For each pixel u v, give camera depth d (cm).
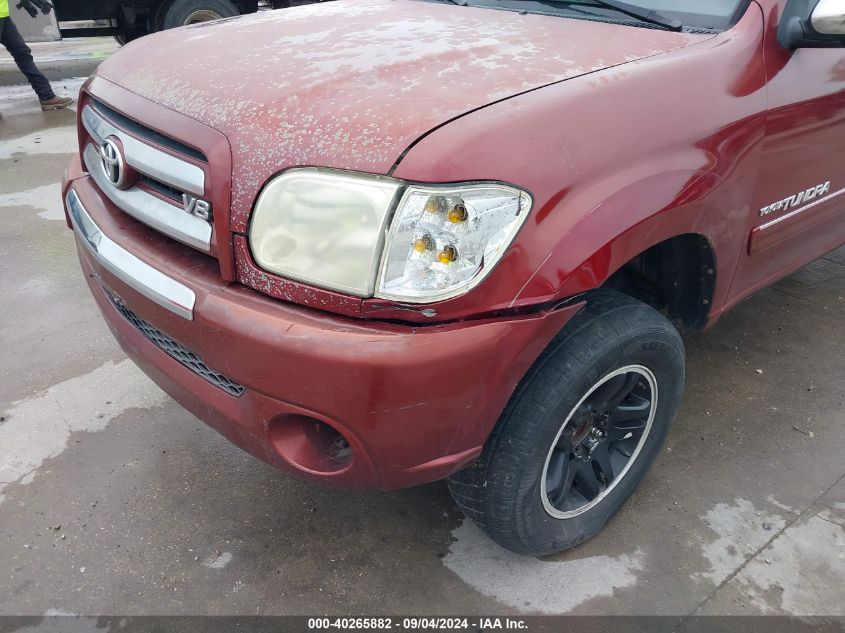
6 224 413
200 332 159
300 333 145
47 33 628
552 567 205
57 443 247
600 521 210
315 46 197
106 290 209
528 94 161
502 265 146
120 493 227
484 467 174
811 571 204
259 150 154
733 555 209
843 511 225
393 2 264
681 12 219
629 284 229
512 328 149
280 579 200
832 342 313
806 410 270
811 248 260
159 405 266
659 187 169
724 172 189
